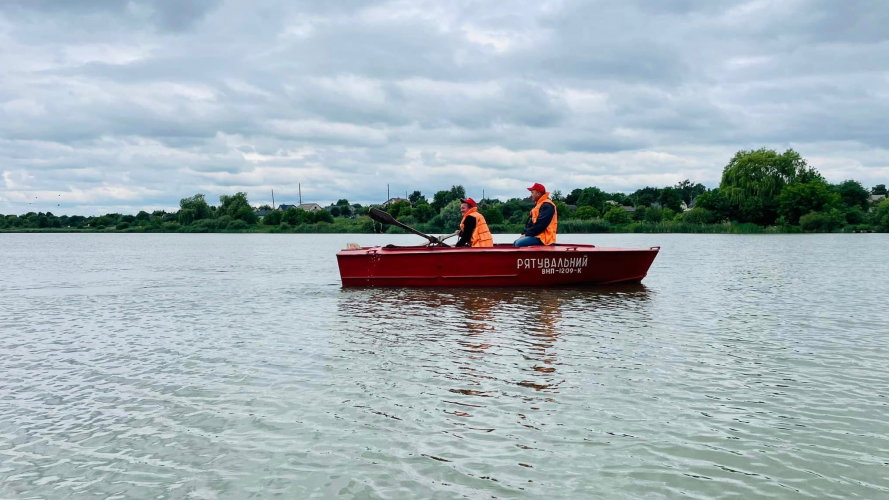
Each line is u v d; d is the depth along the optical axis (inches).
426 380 193.2
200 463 134.3
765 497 117.8
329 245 1525.6
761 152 2942.9
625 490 120.5
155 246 1499.8
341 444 143.1
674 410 165.2
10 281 537.6
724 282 494.3
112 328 292.7
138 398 178.7
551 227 476.4
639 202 4847.4
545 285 453.4
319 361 219.5
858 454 137.2
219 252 1132.5
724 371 204.2
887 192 5866.1
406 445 142.2
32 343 257.6
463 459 134.5
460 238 483.8
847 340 255.1
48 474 130.2
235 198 3880.4
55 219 4485.7
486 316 318.0
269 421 158.4
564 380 192.7
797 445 142.0
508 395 177.8
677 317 314.3
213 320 313.1
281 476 127.5
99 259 903.7
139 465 134.0
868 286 461.7
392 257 459.5
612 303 366.9
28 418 163.3
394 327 286.4
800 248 1155.9
